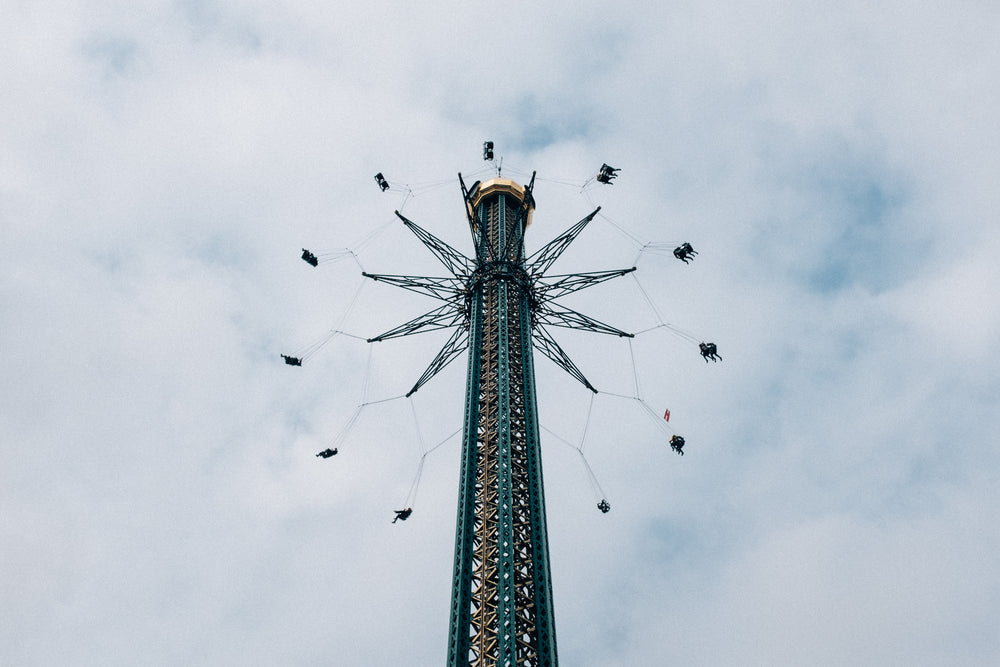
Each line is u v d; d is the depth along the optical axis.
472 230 110.12
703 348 88.50
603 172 90.62
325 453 97.75
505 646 57.91
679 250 89.00
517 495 70.06
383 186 98.19
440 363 93.44
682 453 90.38
